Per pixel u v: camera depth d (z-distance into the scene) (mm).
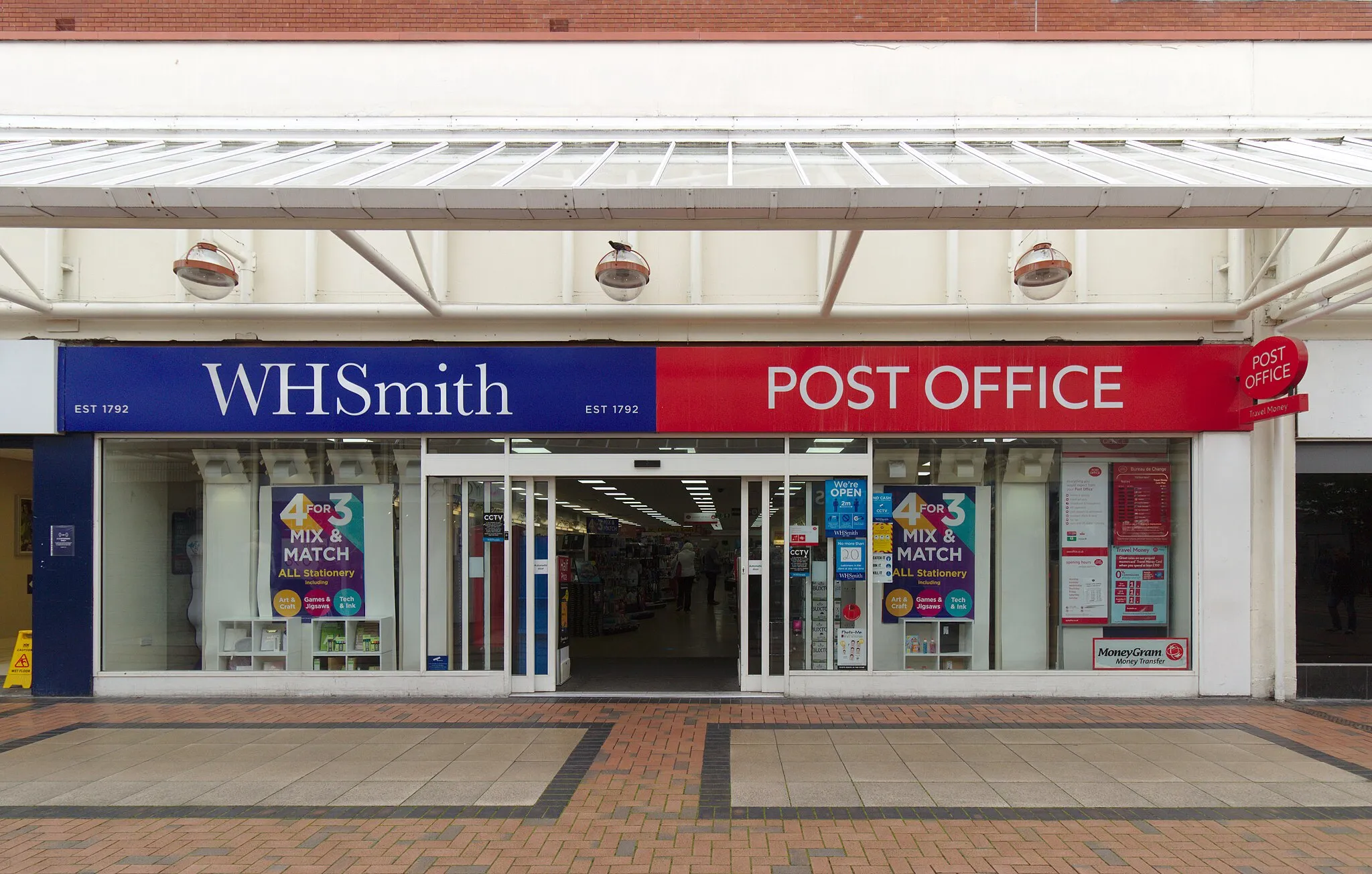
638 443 7562
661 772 5324
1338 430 7297
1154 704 7148
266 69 7547
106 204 4465
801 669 7527
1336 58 7418
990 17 8383
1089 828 4441
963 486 7637
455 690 7535
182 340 7496
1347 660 7320
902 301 7480
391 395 7414
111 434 7574
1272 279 7352
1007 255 7484
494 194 4551
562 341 7520
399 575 7727
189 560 7801
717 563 17219
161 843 4258
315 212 4578
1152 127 7215
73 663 7508
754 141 7055
